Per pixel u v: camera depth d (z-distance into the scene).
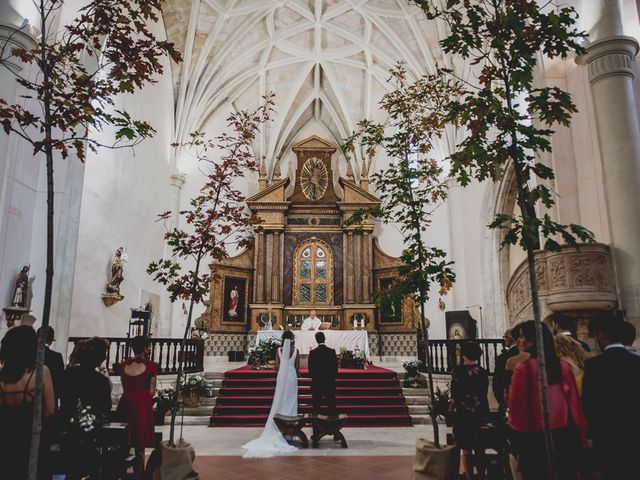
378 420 9.59
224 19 17.06
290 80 20.95
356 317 18.44
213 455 6.77
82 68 3.71
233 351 17.52
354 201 19.67
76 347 4.83
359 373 11.44
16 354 3.32
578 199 8.45
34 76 8.20
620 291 7.44
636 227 7.46
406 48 17.98
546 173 3.59
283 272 19.34
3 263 7.70
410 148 6.39
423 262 5.27
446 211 17.45
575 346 4.25
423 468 4.35
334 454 6.83
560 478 3.25
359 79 20.78
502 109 3.56
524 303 8.30
